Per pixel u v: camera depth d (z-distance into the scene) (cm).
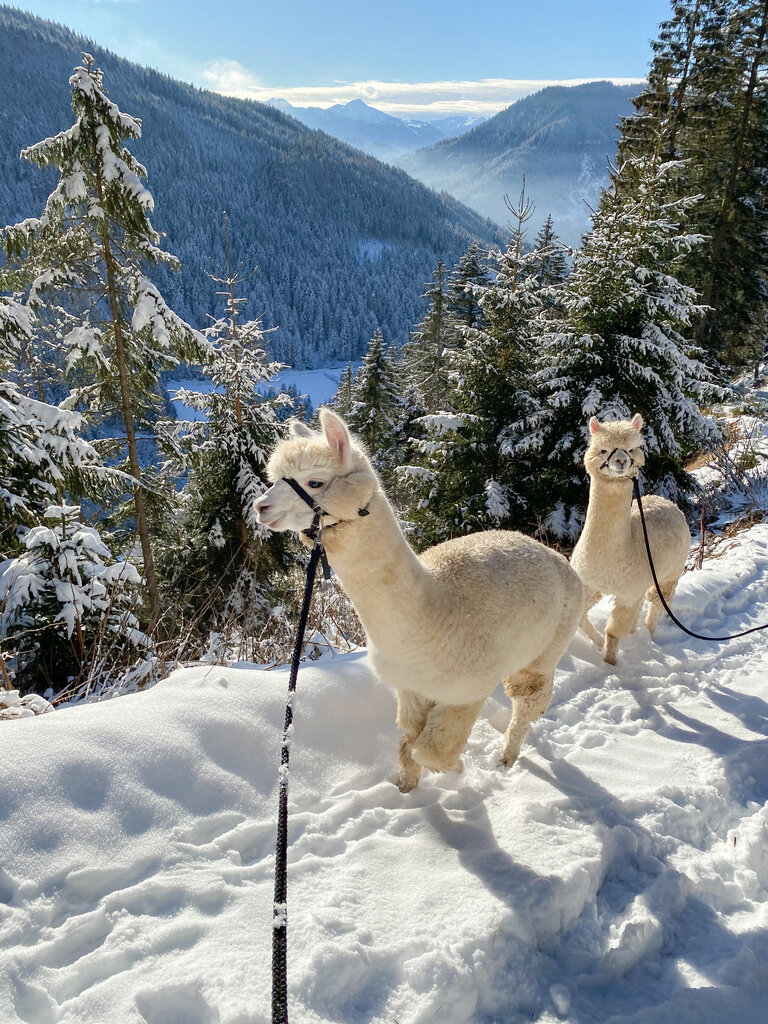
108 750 303
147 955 238
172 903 261
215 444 1353
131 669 538
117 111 1023
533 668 400
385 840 318
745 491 1202
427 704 355
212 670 397
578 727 457
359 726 392
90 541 629
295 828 314
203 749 329
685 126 2306
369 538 290
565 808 355
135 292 1092
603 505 523
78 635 600
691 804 371
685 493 1231
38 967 226
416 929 261
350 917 263
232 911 261
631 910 296
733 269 2234
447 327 3002
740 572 750
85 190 1049
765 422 1599
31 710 398
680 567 603
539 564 378
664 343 1149
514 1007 250
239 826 304
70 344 1109
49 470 847
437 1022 234
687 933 296
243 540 1331
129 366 1181
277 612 711
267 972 233
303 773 351
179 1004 223
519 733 399
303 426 318
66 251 1081
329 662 449
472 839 326
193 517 1406
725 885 319
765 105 2180
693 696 509
